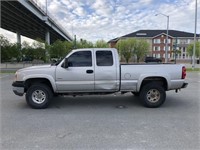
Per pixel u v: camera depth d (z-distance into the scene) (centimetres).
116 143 430
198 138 455
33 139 452
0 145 423
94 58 727
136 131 498
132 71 728
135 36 7706
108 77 724
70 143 431
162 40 7675
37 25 5191
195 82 1488
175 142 434
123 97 912
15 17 4222
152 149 402
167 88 746
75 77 717
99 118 605
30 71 711
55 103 800
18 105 770
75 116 626
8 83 1445
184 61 7262
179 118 604
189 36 7762
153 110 697
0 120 588
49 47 4016
